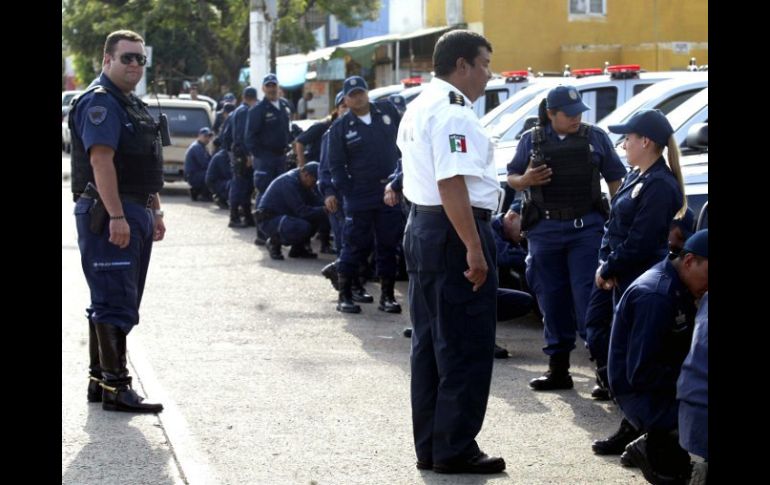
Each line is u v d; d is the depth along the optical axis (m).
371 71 29.14
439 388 5.16
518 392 6.85
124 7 32.16
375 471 5.21
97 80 6.09
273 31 28.03
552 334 6.84
